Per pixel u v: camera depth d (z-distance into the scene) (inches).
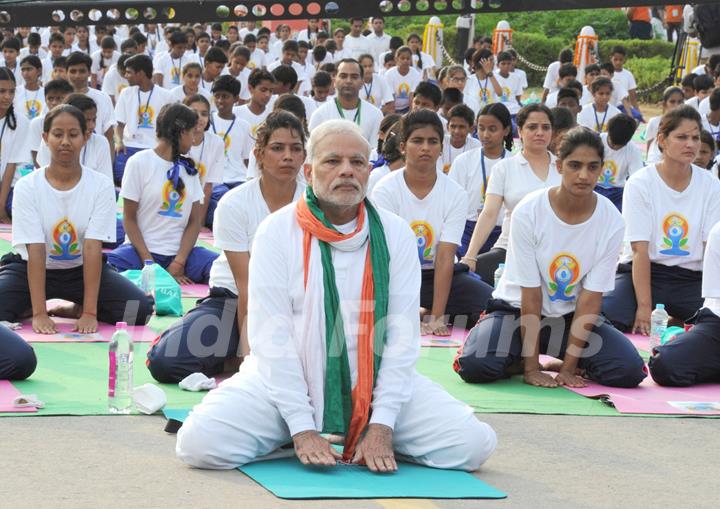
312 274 191.6
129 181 351.9
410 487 183.2
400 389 192.2
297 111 421.4
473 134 610.5
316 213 192.5
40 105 585.3
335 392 191.6
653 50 1135.6
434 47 1031.6
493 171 342.0
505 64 765.9
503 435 218.8
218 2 296.8
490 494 181.5
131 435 209.0
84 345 280.1
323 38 976.3
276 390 189.5
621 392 255.4
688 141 310.0
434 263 309.3
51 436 206.4
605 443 215.6
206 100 422.9
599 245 257.4
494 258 338.6
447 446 192.9
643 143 780.0
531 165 339.0
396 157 341.1
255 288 193.0
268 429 192.5
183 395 239.6
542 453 207.9
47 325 291.1
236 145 488.1
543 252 257.3
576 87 687.7
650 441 217.9
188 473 188.2
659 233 315.9
